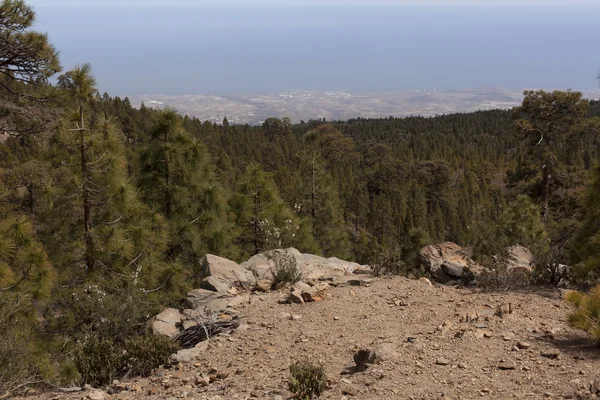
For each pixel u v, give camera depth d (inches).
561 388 179.3
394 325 299.1
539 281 400.2
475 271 426.6
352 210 2583.7
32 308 366.6
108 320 332.2
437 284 415.5
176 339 309.3
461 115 6392.7
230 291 394.0
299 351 264.8
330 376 220.2
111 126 458.0
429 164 3302.2
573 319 233.5
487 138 5157.5
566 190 1211.9
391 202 2829.7
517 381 191.3
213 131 3959.2
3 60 520.1
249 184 692.7
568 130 1169.4
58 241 443.8
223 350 275.1
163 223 488.1
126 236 455.8
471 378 197.3
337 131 2923.2
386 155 3961.6
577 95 1121.4
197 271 561.3
